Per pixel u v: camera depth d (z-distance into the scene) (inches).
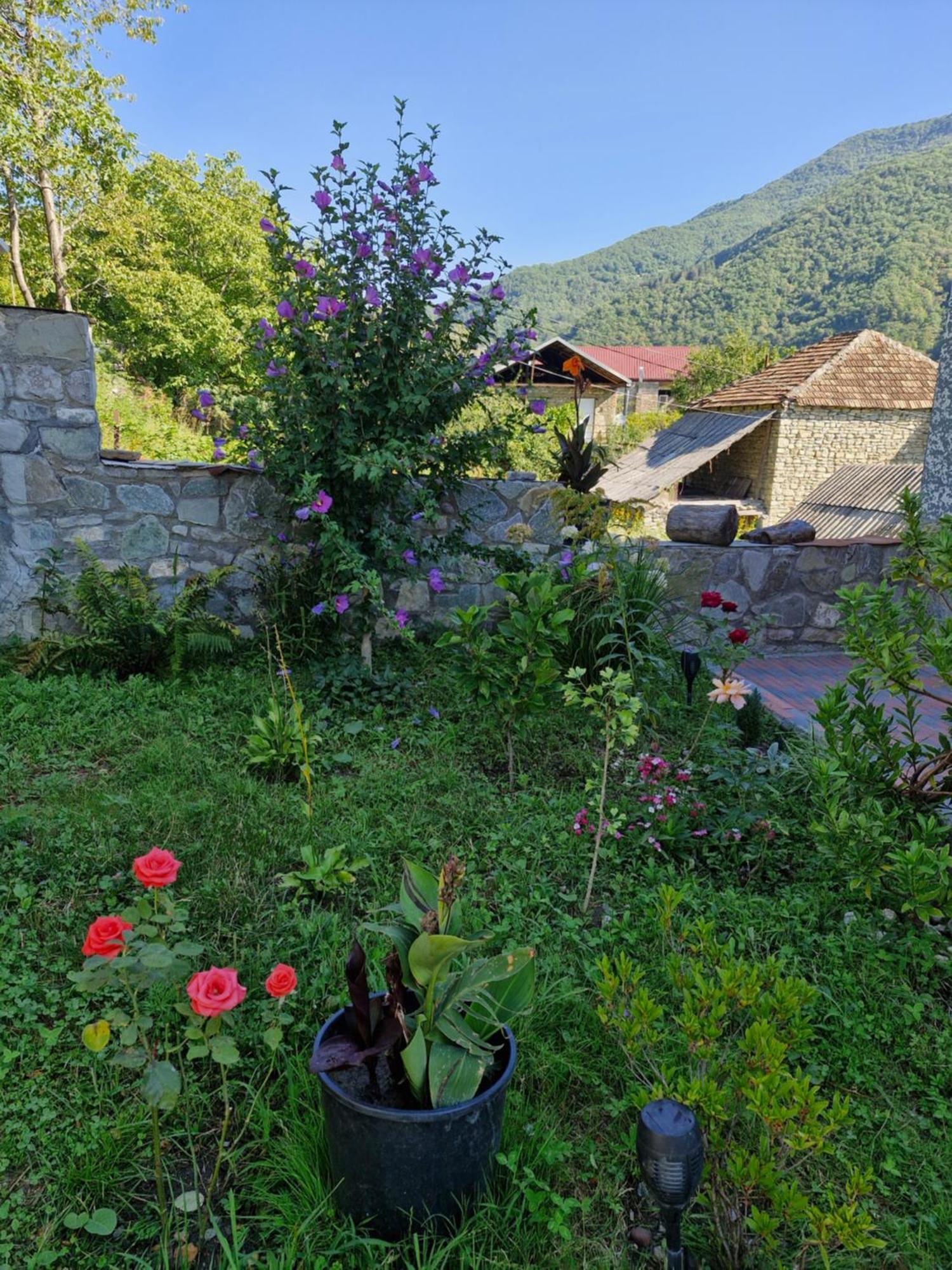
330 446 193.0
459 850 128.5
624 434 1167.0
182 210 920.9
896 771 123.7
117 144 732.0
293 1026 87.8
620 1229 71.8
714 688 181.6
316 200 185.0
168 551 219.0
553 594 142.3
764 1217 59.2
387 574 213.6
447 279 193.8
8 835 118.0
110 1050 84.4
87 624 193.3
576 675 124.6
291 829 126.3
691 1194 55.2
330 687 191.6
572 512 210.4
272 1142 75.0
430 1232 66.8
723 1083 74.0
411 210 190.9
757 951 109.0
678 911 115.6
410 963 66.7
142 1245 67.9
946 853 101.6
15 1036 85.6
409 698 190.2
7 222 760.3
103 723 160.6
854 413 847.1
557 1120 80.8
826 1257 59.9
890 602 125.0
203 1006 58.4
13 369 198.4
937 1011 101.8
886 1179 79.4
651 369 1615.4
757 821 135.1
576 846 131.3
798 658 260.2
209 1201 70.8
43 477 205.2
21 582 206.8
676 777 151.3
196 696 180.2
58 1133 75.2
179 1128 77.3
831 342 912.3
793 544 263.0
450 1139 64.8
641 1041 77.4
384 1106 66.9
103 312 880.3
